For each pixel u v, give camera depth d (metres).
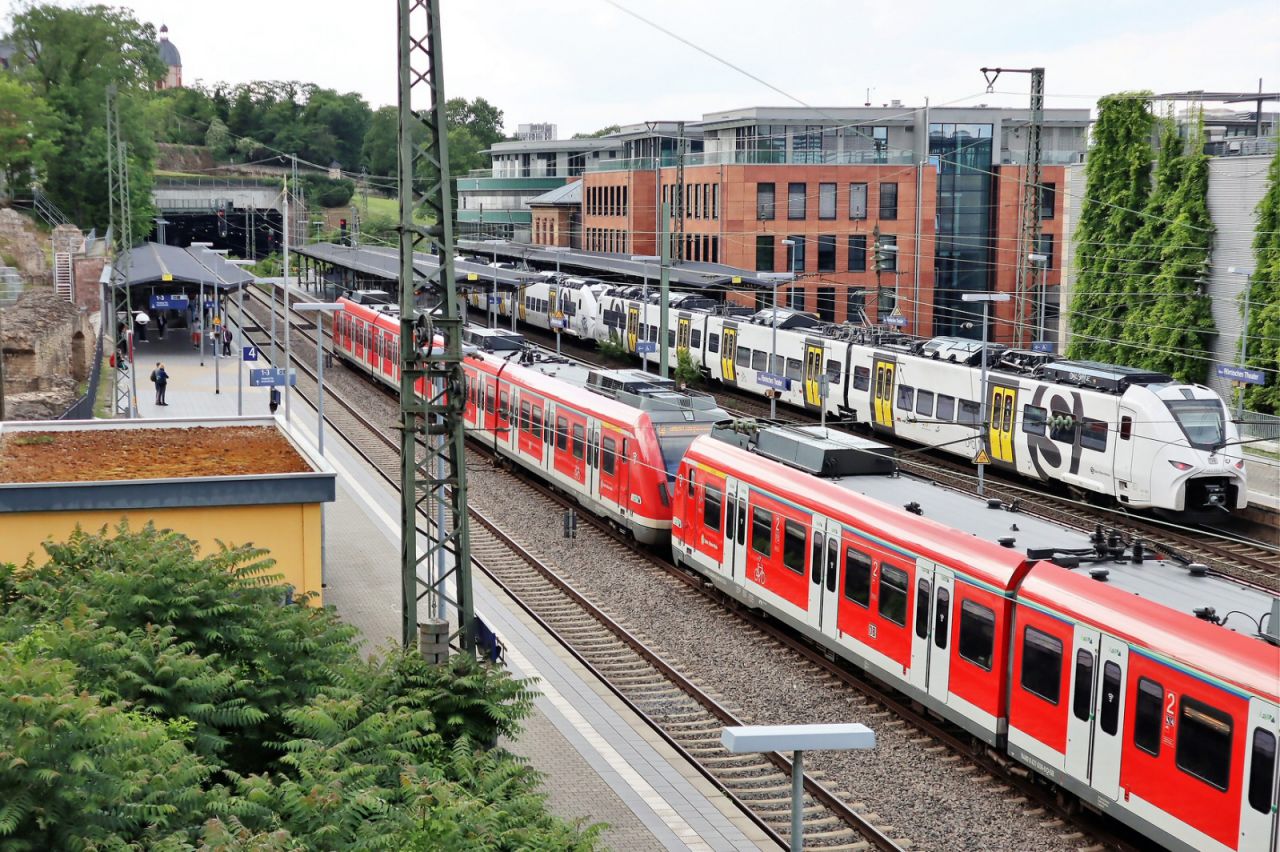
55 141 103.12
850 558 23.06
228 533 24.42
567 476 38.19
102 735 12.16
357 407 57.69
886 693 23.05
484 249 100.94
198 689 15.97
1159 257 63.62
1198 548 33.28
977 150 83.81
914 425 45.47
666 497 32.69
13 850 11.12
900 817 18.11
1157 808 15.93
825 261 82.12
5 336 49.41
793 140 83.25
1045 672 18.00
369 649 25.62
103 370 66.38
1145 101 65.12
